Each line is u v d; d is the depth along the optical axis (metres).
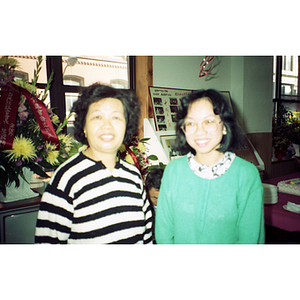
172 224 0.84
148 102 2.18
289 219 1.48
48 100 1.95
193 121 0.75
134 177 0.91
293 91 3.69
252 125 2.98
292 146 3.58
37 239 0.79
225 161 0.78
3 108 1.21
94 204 0.80
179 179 0.81
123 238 0.83
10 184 1.30
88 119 0.82
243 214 0.77
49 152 1.33
